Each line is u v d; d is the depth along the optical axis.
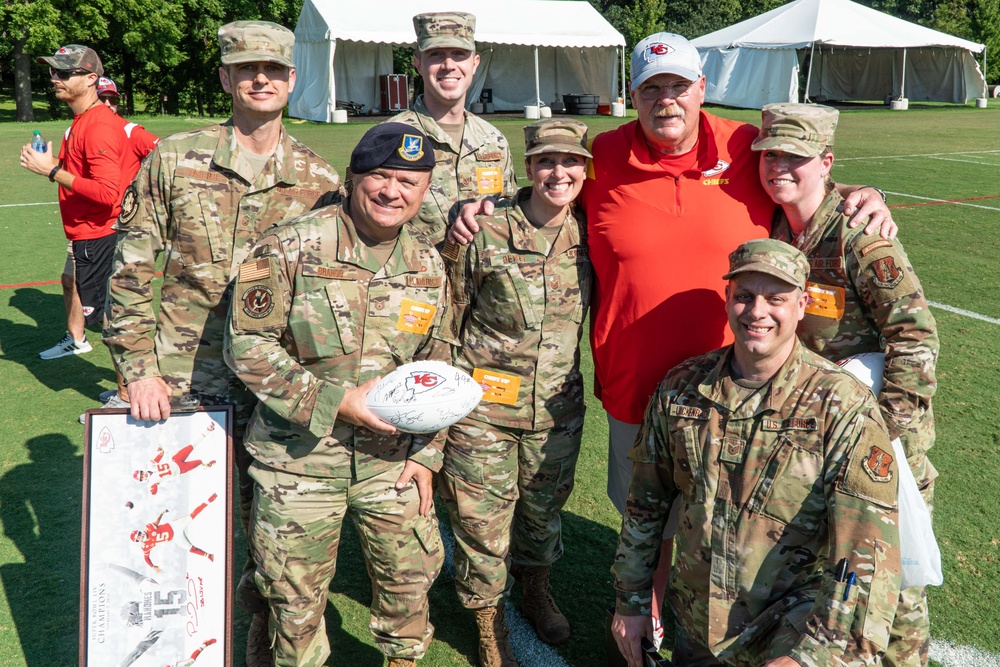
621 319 3.22
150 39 31.78
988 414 5.50
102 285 6.27
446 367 2.81
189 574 2.91
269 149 3.23
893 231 2.83
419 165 2.63
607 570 4.07
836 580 2.33
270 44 3.03
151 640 2.87
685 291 3.13
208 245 3.15
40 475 4.84
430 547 3.02
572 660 3.45
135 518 2.89
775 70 31.02
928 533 2.66
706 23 50.00
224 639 2.93
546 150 2.94
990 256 9.54
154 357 3.07
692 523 2.63
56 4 29.16
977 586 3.77
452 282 3.24
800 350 2.56
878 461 2.39
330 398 2.68
